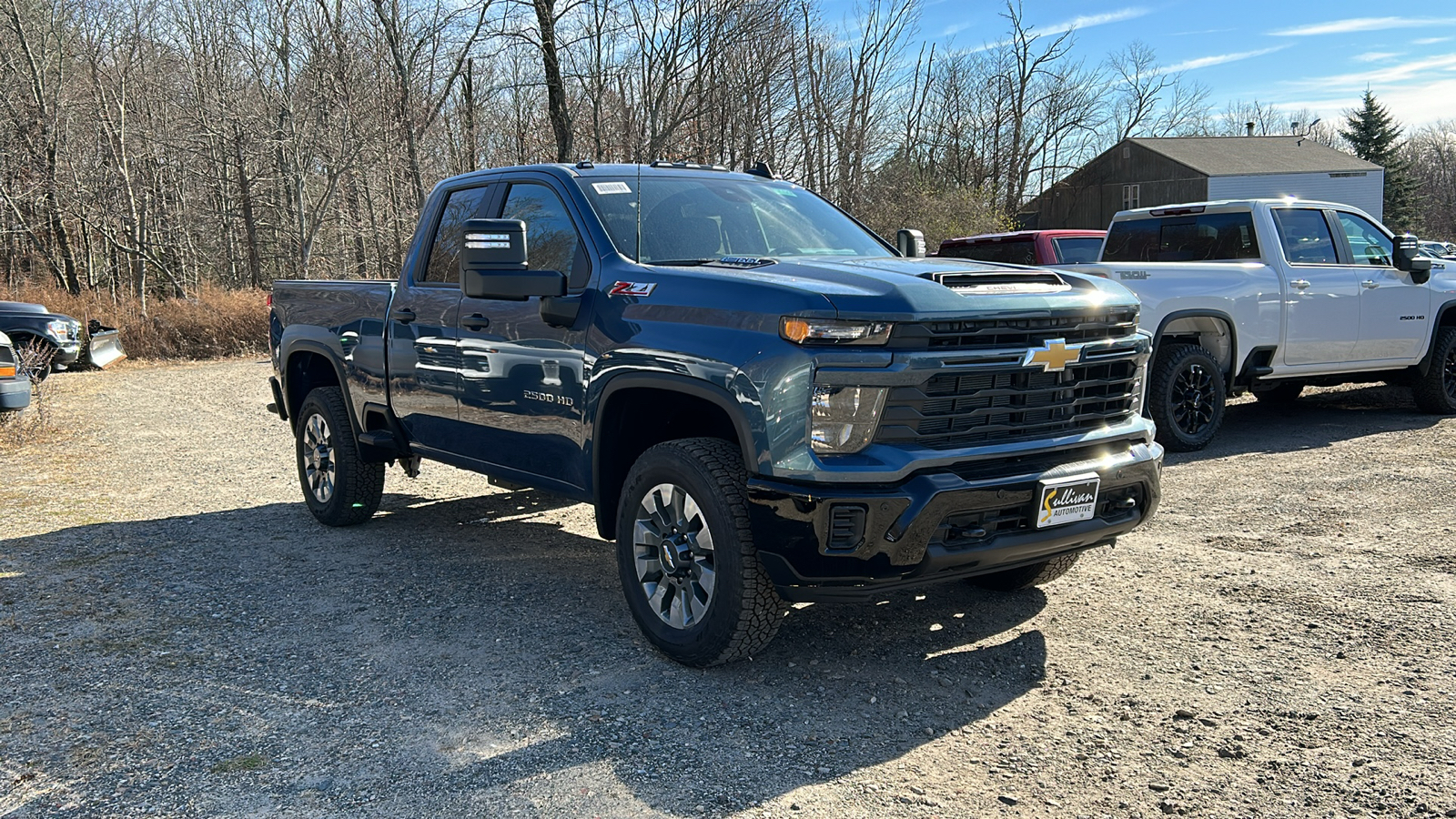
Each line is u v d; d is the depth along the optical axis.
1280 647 3.96
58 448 9.63
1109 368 3.93
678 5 23.25
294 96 28.78
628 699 3.62
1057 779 3.00
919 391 3.41
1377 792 2.88
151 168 31.39
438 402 5.21
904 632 4.24
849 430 3.38
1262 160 48.34
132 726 3.46
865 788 2.96
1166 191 48.94
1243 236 8.66
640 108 24.05
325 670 3.96
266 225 31.86
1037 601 4.59
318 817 2.85
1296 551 5.18
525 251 4.32
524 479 4.75
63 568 5.45
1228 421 9.44
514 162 27.62
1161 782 2.97
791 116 28.91
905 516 3.36
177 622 4.54
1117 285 4.09
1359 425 8.93
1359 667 3.74
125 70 28.89
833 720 3.43
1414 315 9.15
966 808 2.85
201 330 20.53
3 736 3.40
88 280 30.19
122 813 2.89
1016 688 3.67
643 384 3.87
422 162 28.36
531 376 4.50
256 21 29.34
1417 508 5.89
